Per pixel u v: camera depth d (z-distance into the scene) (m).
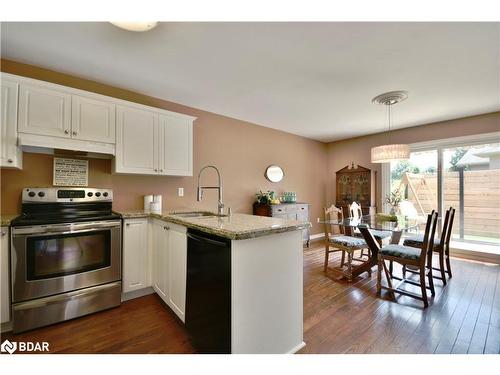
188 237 1.83
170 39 1.95
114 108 2.55
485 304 2.37
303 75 2.56
